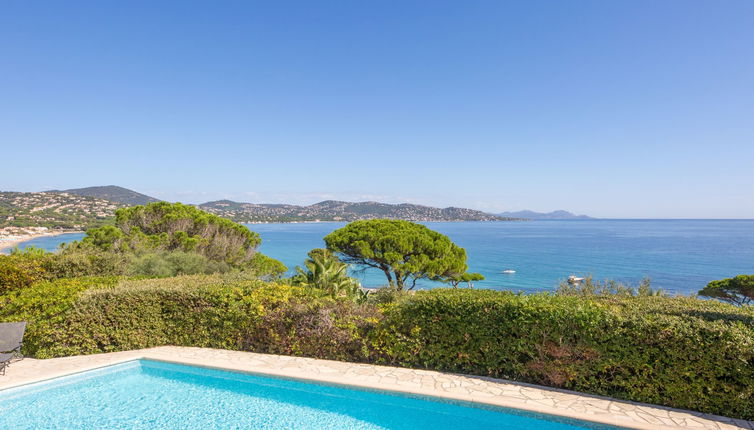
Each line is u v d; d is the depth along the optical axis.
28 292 9.38
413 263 20.52
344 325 8.20
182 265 20.33
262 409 6.75
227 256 27.89
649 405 6.07
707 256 77.38
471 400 6.30
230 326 8.95
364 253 20.78
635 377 6.21
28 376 7.33
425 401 6.51
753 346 5.54
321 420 6.41
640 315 6.34
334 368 7.77
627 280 48.59
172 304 9.20
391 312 7.96
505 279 50.56
